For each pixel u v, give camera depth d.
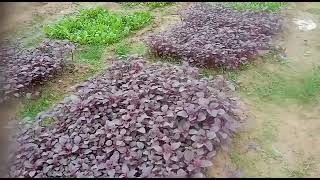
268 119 1.73
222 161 1.46
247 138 1.61
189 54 2.12
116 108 1.64
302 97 1.88
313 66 2.14
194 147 1.41
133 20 2.68
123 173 1.34
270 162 1.51
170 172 1.31
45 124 1.70
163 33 2.43
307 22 2.66
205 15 2.56
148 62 2.06
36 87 2.00
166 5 3.02
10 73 1.94
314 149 1.58
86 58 2.29
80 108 1.64
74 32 2.60
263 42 2.24
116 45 2.44
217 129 1.46
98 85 1.79
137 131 1.50
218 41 2.19
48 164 1.42
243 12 2.67
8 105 1.86
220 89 1.76
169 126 1.49
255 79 2.01
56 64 2.06
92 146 1.48
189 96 1.64
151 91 1.69
